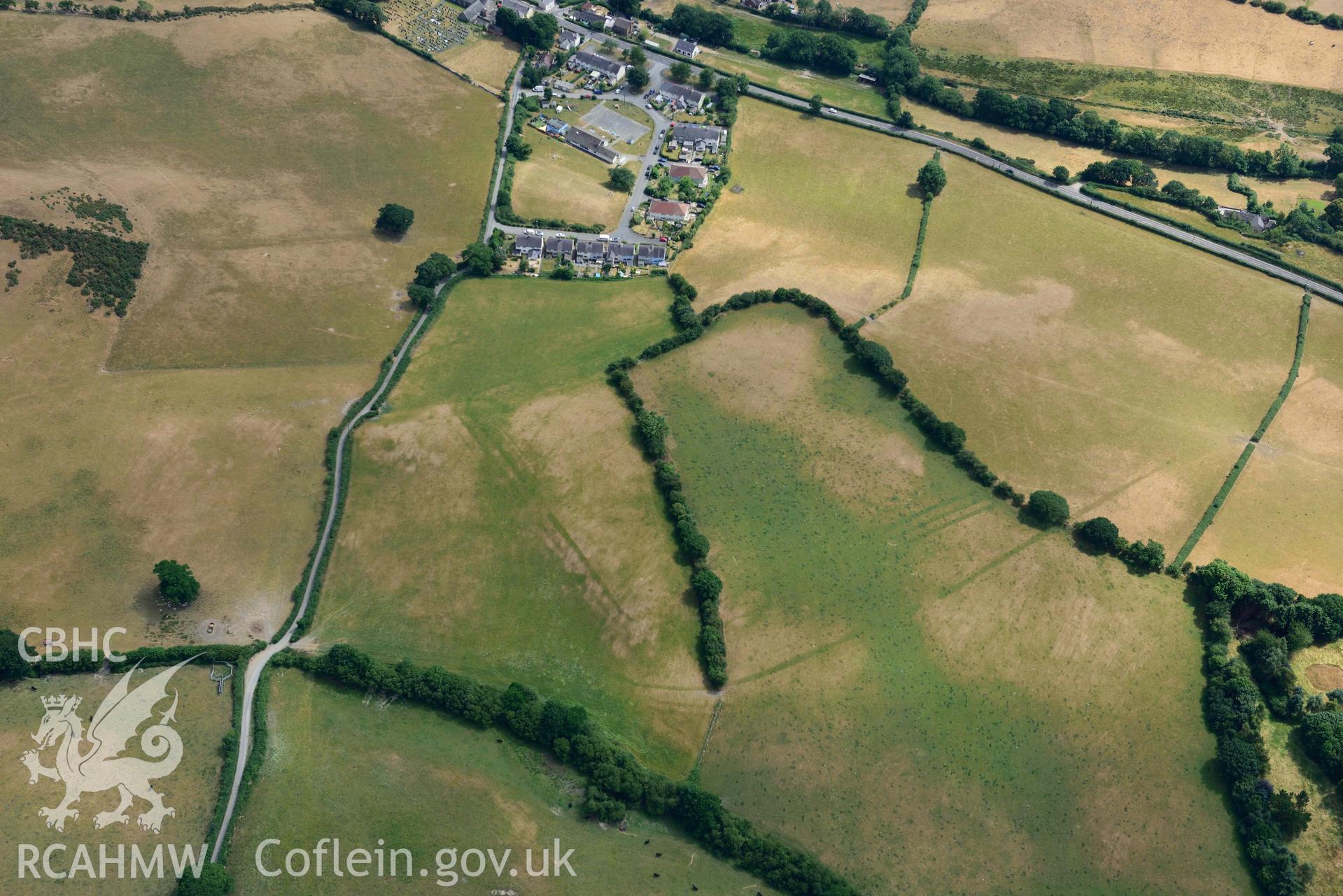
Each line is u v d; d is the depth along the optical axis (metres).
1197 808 166.88
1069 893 157.62
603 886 153.88
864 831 162.00
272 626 180.38
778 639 184.50
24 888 145.38
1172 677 183.12
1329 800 166.25
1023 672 182.12
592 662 181.00
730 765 168.88
